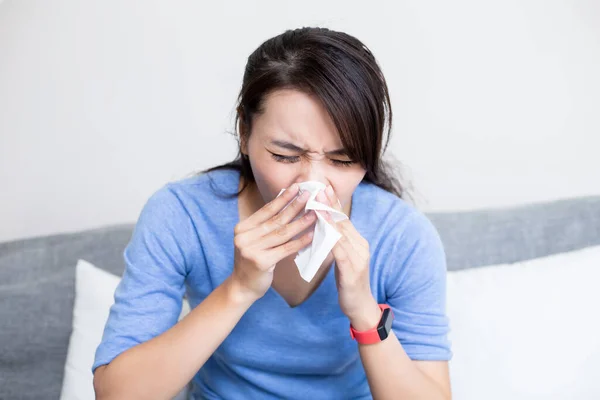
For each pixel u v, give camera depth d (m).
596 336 1.47
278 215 0.95
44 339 1.60
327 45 0.91
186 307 1.54
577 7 1.90
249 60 1.03
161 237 1.13
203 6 1.82
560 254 1.62
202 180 1.18
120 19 1.80
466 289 1.52
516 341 1.45
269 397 1.21
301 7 1.85
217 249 1.15
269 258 0.96
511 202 1.98
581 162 1.98
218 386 1.24
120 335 1.07
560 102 1.94
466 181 1.95
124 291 1.11
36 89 1.81
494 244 1.71
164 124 1.86
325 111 0.90
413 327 1.15
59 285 1.63
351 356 1.19
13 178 1.86
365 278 1.03
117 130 1.85
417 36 1.87
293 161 0.95
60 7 1.78
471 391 1.41
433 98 1.90
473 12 1.87
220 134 1.88
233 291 1.00
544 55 1.91
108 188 1.88
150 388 1.02
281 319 1.14
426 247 1.16
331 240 0.91
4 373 1.59
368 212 1.17
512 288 1.52
